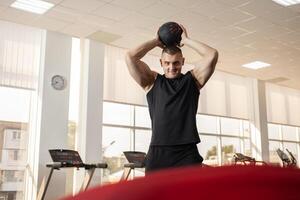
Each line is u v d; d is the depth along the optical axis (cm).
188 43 216
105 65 840
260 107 1149
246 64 1002
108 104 873
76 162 641
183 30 215
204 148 1045
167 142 194
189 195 29
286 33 772
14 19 707
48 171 729
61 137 759
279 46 853
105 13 677
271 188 31
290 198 32
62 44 785
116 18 698
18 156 714
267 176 31
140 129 923
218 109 1055
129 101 872
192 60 953
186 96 203
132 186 29
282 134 1261
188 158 193
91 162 780
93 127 796
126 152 749
